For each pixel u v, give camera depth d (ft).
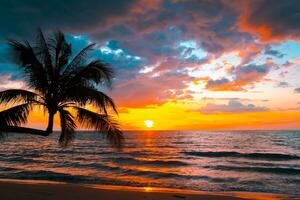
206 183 63.26
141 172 76.89
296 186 60.44
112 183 60.95
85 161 105.81
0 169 82.79
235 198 38.19
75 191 36.73
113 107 26.18
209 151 151.84
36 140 284.82
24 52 24.61
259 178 70.44
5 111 23.29
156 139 293.43
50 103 24.40
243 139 281.95
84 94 24.48
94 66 25.89
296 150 161.99
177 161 104.06
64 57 26.11
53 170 81.87
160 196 36.42
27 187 37.96
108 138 26.48
